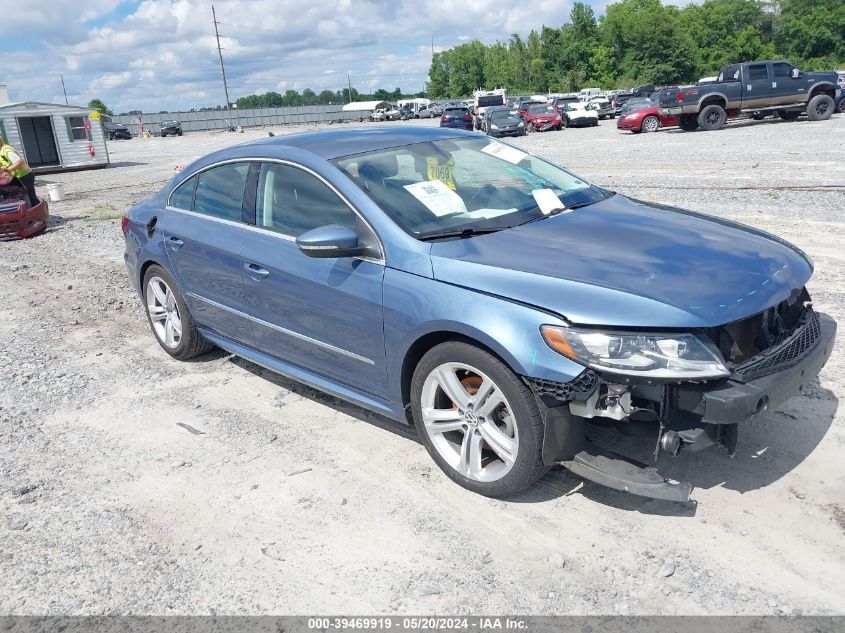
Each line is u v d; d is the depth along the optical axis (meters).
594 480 2.93
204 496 3.52
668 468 3.34
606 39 92.19
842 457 3.35
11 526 3.37
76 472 3.84
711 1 99.50
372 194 3.63
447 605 2.65
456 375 3.27
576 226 3.56
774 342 3.02
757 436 3.58
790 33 95.50
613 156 17.25
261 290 4.14
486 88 126.94
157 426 4.32
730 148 16.81
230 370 5.15
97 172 26.48
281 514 3.31
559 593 2.66
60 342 6.09
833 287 5.75
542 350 2.85
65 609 2.79
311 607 2.70
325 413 4.34
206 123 79.56
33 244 11.28
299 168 3.99
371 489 3.46
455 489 3.40
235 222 4.39
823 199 9.38
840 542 2.80
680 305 2.78
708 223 3.67
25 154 27.25
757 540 2.85
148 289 5.42
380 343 3.50
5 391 5.04
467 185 3.91
